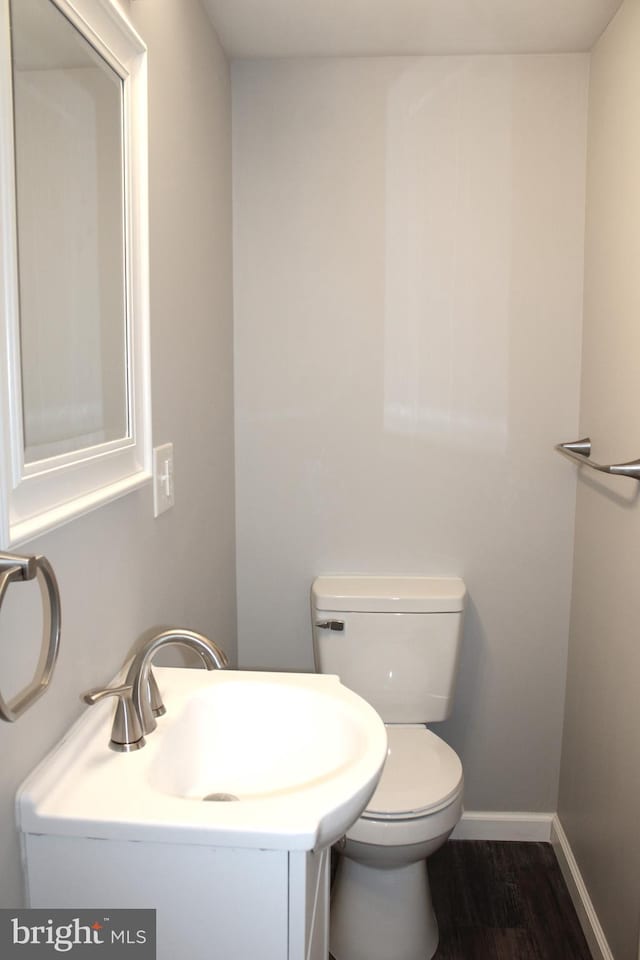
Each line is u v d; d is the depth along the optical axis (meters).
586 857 1.98
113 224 1.11
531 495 2.22
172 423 1.49
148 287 1.23
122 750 0.98
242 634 2.32
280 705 1.19
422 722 2.12
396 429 2.22
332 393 2.22
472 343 2.18
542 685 2.29
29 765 0.88
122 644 1.20
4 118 0.75
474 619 2.27
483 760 2.33
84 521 1.03
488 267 2.15
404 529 2.26
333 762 1.11
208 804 0.86
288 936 0.86
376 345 2.20
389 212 2.15
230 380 2.16
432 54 2.09
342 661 2.11
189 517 1.64
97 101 1.04
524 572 2.25
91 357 1.04
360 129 2.13
